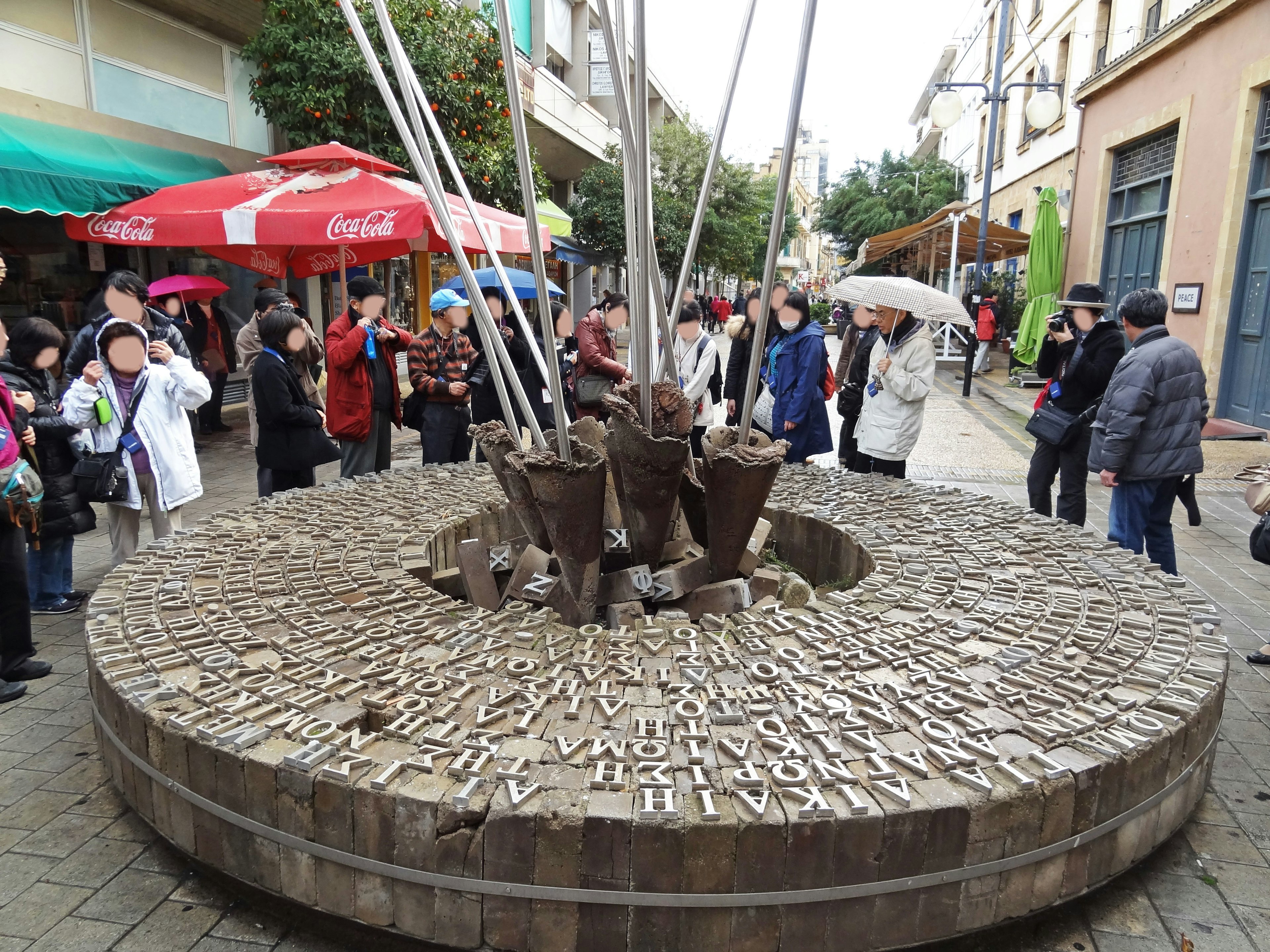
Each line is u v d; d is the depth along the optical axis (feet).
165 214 22.04
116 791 9.44
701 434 22.08
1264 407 32.07
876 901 6.54
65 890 7.80
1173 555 15.93
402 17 31.86
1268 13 31.42
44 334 13.92
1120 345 17.12
